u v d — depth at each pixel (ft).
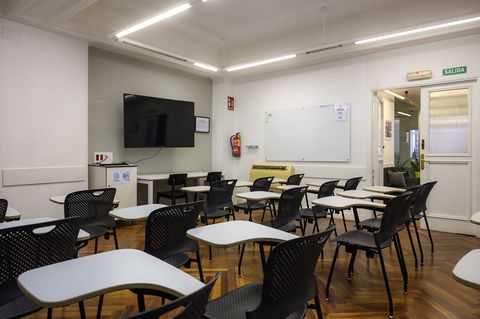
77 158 15.24
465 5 13.43
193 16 15.94
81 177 15.33
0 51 12.83
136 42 14.65
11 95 13.15
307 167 20.08
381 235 7.57
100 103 17.11
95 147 16.92
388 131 24.54
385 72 17.06
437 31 14.49
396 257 11.38
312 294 4.70
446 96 15.51
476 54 14.55
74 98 15.15
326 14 15.60
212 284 2.93
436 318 7.17
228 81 23.49
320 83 19.52
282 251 3.89
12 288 4.51
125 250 4.58
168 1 14.10
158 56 18.33
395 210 7.93
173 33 17.67
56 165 14.51
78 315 7.21
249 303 4.88
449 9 13.79
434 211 15.81
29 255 4.64
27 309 4.51
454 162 15.31
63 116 14.75
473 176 14.78
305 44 17.97
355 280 9.29
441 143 15.66
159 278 3.62
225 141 23.39
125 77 18.22
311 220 12.87
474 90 14.70
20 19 13.07
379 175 20.67
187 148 21.99
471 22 13.66
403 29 13.25
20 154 13.41
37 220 6.50
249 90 23.03
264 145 22.24
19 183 13.30
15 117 13.26
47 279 3.49
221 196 11.91
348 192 11.80
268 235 5.50
